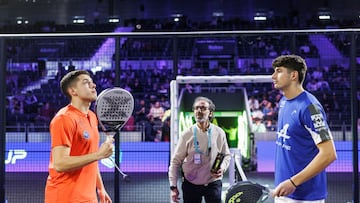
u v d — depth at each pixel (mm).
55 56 9211
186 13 20094
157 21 19766
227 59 12156
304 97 3031
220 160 4379
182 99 10578
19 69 10703
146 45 12023
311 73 11547
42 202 6672
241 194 2824
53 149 2939
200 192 4516
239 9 19969
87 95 3139
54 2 19547
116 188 5406
